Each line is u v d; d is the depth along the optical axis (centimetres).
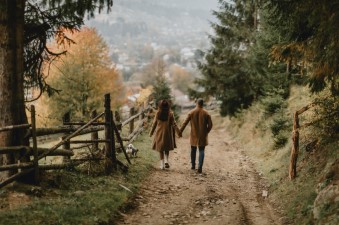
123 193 859
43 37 916
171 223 745
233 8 2481
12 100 766
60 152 857
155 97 2306
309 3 745
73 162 924
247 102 2481
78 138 1903
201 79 2656
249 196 957
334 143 880
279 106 1606
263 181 1091
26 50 923
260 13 1825
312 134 1048
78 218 671
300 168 949
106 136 1005
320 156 898
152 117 2019
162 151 1188
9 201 698
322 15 716
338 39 711
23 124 762
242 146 1745
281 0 832
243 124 2122
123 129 1809
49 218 645
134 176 1034
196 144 1184
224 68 2512
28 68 937
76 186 843
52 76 2777
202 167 1268
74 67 2784
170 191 968
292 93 1677
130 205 826
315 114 1051
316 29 802
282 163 1130
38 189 751
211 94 2650
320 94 1122
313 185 811
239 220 770
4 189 727
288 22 878
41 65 959
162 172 1152
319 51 790
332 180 744
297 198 809
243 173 1206
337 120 920
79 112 2795
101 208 740
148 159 1272
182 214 802
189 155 1465
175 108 2430
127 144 1349
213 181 1088
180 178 1097
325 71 776
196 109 1185
